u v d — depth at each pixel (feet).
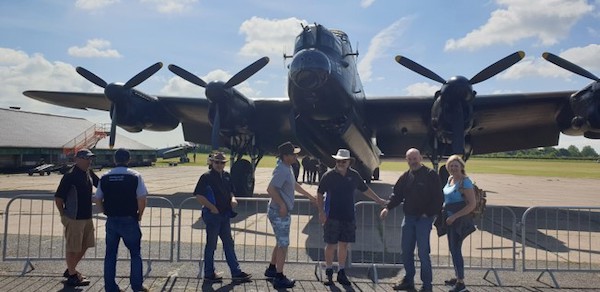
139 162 151.74
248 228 31.32
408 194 18.40
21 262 21.27
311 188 73.61
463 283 17.95
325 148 45.78
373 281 19.69
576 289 18.86
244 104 42.86
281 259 18.37
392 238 28.73
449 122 36.68
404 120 50.01
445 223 18.19
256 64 40.04
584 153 542.16
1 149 97.45
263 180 91.61
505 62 37.14
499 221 37.29
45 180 76.23
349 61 41.27
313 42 38.06
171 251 21.35
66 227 17.84
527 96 40.27
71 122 137.49
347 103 39.78
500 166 235.40
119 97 43.32
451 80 35.68
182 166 162.30
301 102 37.76
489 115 44.32
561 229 33.76
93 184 19.11
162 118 49.32
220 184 19.07
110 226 16.76
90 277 19.31
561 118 42.14
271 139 51.44
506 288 18.92
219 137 39.99
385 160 68.23
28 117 123.44
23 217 33.88
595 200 57.31
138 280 16.83
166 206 42.14
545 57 36.27
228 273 20.39
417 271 21.30
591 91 34.50
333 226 18.86
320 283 19.17
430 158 43.24
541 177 124.36
